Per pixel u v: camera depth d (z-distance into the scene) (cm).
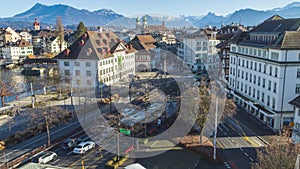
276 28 5509
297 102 3941
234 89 6612
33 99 6419
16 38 19325
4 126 4816
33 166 2038
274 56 4772
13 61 14175
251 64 5691
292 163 2386
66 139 4216
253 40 5847
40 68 10900
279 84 4606
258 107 5209
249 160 3575
